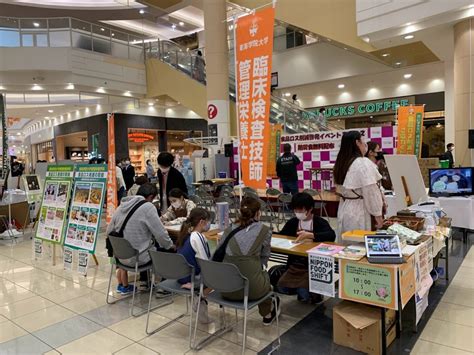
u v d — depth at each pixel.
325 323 2.80
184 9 14.44
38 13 13.04
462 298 3.12
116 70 11.86
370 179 2.69
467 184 4.72
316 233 2.90
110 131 5.79
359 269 2.23
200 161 9.88
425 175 6.07
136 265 3.16
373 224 2.87
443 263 4.05
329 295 2.37
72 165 4.72
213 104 10.22
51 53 10.23
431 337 2.50
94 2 12.70
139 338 2.73
